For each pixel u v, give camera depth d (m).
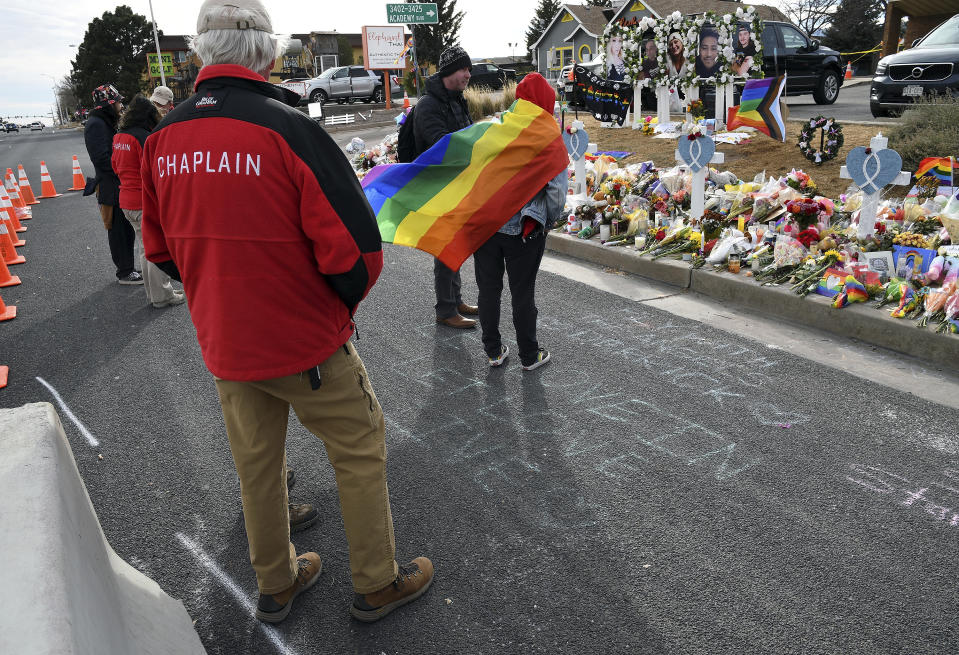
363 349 4.70
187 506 3.02
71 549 1.43
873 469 3.05
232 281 1.89
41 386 4.34
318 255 1.92
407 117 4.58
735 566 2.50
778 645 2.15
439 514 2.88
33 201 12.32
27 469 1.52
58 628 1.16
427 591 2.45
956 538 2.60
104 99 6.27
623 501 2.91
